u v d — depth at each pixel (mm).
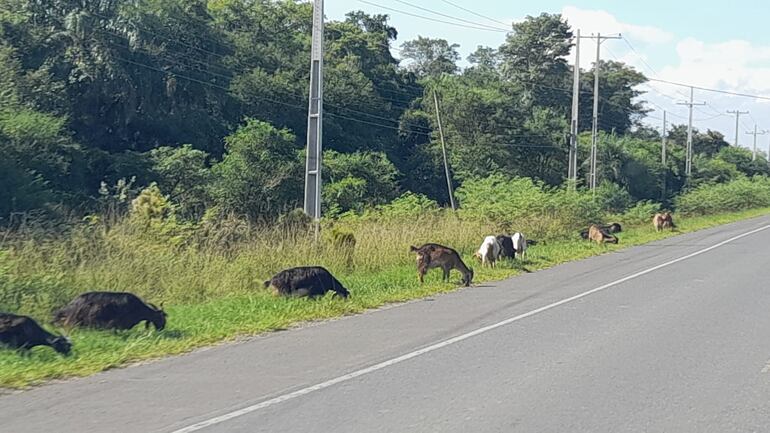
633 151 66062
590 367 8781
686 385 7961
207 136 42844
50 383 8117
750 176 89000
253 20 54469
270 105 47219
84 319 10562
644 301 14195
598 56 43344
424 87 62594
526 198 30672
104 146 39031
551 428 6496
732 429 6484
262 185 35125
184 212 30156
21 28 37000
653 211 46625
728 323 11805
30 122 30375
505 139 57062
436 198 55688
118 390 7785
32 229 16391
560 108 81188
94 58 37875
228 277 14766
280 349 9789
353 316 12508
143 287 13414
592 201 34625
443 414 6902
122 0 40844
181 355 9469
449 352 9586
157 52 41438
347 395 7543
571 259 23203
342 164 42906
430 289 15648
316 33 21156
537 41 80938
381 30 71000
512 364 8922
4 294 11539
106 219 18281
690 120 70375
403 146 58031
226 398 7438
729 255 24391
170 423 6656
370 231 20938
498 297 14797
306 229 19266
